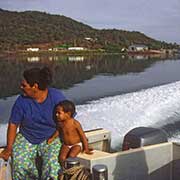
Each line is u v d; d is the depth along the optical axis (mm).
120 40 122000
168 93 13852
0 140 8484
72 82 27547
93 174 2074
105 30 127375
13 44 101250
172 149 2840
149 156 2686
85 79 30422
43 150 2543
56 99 2549
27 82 2479
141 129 3488
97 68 45875
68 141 2523
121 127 9133
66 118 2502
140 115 10344
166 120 9898
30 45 103750
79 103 14992
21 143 2578
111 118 9984
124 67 48656
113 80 29453
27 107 2508
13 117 2568
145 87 23016
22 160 2547
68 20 125562
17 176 2598
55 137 2557
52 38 111250
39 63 59156
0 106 15750
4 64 56375
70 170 2156
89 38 120188
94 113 10594
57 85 25141
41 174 2570
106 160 2432
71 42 113188
